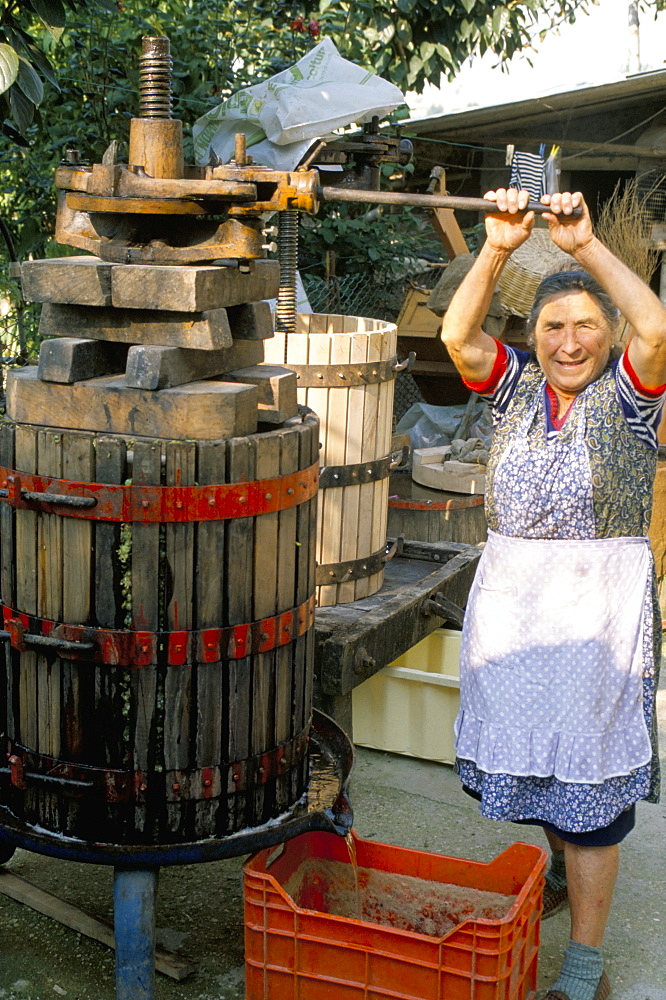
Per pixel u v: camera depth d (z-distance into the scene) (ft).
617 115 26.76
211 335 7.33
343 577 11.78
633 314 6.99
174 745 7.54
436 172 20.77
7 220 21.42
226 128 15.48
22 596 7.70
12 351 18.63
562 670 7.47
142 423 7.32
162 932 8.81
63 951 8.54
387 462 12.09
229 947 8.66
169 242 7.88
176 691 7.47
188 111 21.81
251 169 7.41
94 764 7.61
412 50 27.50
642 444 7.47
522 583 7.58
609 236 23.70
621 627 7.54
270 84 14.98
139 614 7.35
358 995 7.41
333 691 10.48
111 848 7.52
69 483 7.27
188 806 7.64
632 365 7.22
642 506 7.57
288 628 7.95
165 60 7.59
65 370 7.41
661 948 8.86
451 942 7.09
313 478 8.13
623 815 7.64
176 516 7.22
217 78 22.38
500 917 8.34
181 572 7.32
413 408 20.76
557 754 7.46
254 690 7.78
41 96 13.17
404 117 24.34
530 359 7.93
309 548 8.23
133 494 7.17
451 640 12.86
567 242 7.10
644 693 7.64
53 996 8.02
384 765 11.99
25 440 7.48
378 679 12.03
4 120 14.38
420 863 8.54
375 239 24.43
